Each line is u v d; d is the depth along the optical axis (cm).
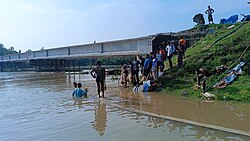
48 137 760
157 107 1112
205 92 1298
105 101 1338
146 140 683
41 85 2592
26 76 4716
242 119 848
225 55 1622
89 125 870
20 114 1119
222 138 673
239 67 1392
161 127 805
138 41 2900
